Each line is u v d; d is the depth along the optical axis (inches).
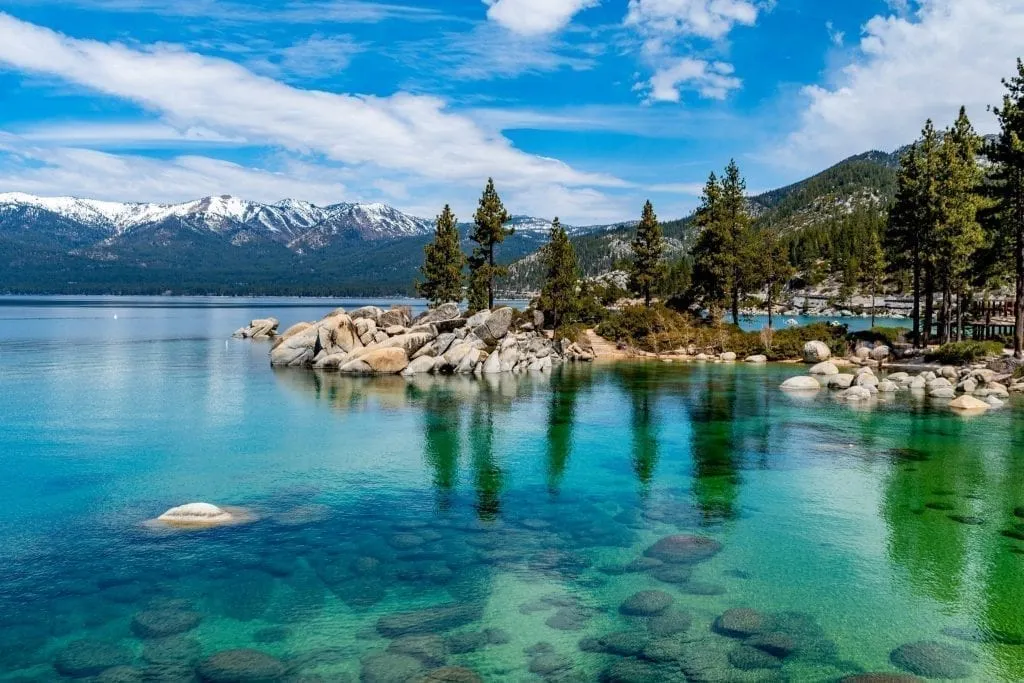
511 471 1174.3
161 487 1058.7
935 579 733.9
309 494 1031.0
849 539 853.8
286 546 816.9
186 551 796.6
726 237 3614.7
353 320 2839.6
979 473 1155.3
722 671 547.2
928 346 2829.7
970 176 2623.0
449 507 975.0
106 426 1533.0
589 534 868.6
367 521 912.3
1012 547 824.9
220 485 1075.3
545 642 592.7
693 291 3841.0
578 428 1540.4
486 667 549.3
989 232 2482.8
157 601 665.0
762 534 870.4
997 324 3006.9
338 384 2237.9
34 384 2191.2
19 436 1427.2
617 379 2429.9
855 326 5684.1
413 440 1408.7
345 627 616.1
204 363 2837.1
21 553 786.2
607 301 5536.4
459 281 3671.3
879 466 1202.6
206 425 1550.2
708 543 840.3
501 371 2613.2
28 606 652.1
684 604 670.5
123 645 578.2
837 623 633.0
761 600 681.0
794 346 3105.3
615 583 719.1
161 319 6609.3
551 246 3307.1
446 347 2711.6
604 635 606.2
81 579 714.8
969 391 1987.0
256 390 2089.1
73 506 960.9
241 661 553.0
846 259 7588.6
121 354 3201.3
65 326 5310.0
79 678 526.3
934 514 949.2
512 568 757.3
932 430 1502.2
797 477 1135.0
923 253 2787.9
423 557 787.4
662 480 1117.7
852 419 1637.6
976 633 616.4
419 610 652.7
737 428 1537.9
